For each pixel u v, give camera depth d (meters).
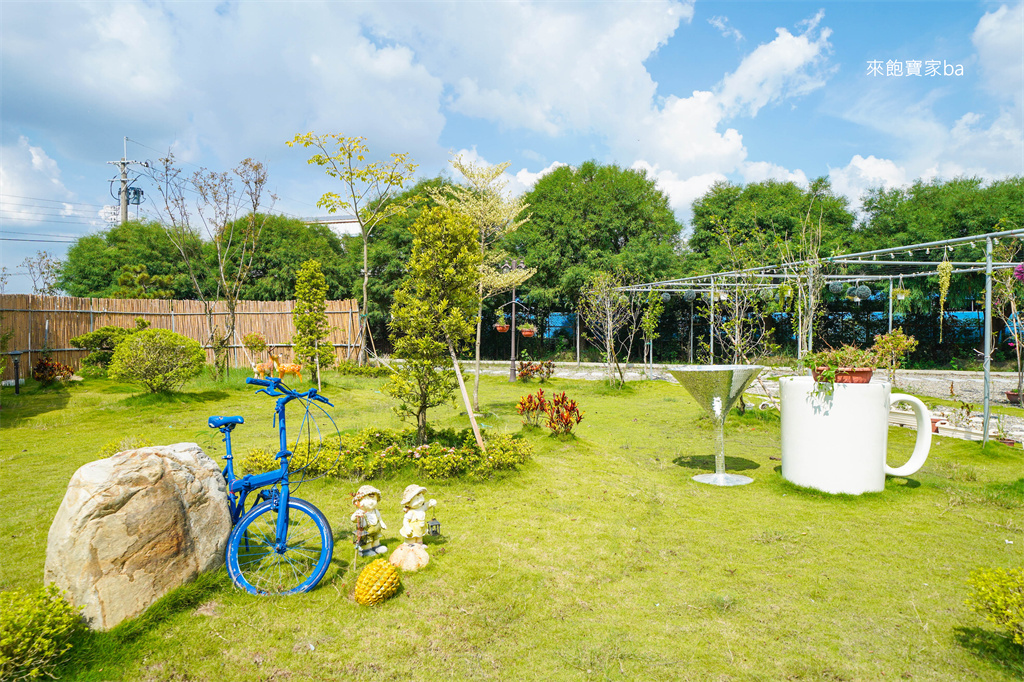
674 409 13.02
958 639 3.20
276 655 2.98
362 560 4.16
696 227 29.69
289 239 32.69
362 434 7.26
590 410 12.98
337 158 16.77
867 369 6.17
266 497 3.90
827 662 2.99
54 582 3.15
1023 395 12.68
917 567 4.22
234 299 17.42
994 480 6.74
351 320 21.91
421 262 7.25
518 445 7.07
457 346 7.50
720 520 5.34
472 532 4.88
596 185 28.27
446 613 3.47
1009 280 10.91
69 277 34.91
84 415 10.59
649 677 2.86
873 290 25.75
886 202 26.72
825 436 6.14
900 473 6.26
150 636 3.08
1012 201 23.27
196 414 10.96
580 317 27.58
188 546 3.50
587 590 3.84
